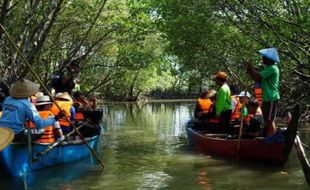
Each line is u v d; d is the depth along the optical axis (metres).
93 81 32.59
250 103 10.14
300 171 8.60
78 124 11.08
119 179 8.02
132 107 35.22
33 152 8.16
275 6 14.59
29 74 19.22
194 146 11.80
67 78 12.24
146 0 19.52
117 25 20.33
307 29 13.19
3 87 10.88
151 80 49.69
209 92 12.18
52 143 8.59
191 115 24.31
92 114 12.90
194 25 17.94
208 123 11.57
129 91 50.03
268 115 9.13
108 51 28.91
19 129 7.96
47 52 22.39
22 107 7.95
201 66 24.06
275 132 8.69
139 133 15.04
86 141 9.72
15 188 7.36
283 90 18.89
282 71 16.53
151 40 28.48
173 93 60.47
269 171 8.62
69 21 19.83
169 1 17.31
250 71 9.27
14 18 15.99
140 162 9.66
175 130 15.89
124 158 10.14
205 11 16.61
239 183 7.71
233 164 9.30
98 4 18.66
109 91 48.75
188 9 17.08
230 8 15.38
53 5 13.27
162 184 7.68
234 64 21.50
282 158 8.83
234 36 18.69
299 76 16.77
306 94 17.53
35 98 9.36
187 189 7.34
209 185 7.62
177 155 10.47
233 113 10.80
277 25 14.23
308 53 14.38
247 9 14.60
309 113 17.19
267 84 9.09
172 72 34.44
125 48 26.66
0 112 9.28
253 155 9.40
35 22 14.60
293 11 14.49
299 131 14.62
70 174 8.38
